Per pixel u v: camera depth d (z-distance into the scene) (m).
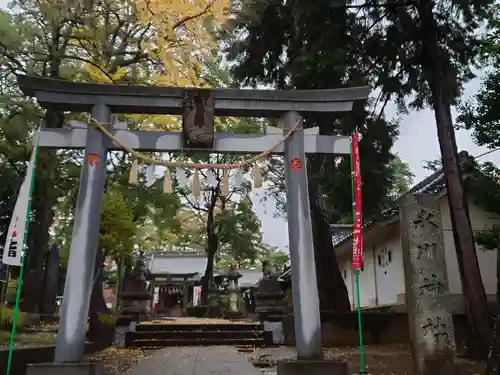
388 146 12.41
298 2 10.70
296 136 8.32
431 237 8.22
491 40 11.67
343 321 12.98
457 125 12.35
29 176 7.33
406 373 8.15
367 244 20.48
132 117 15.15
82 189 7.69
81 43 15.10
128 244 16.53
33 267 17.45
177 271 40.06
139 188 21.62
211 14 12.42
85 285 7.29
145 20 12.82
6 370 6.75
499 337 5.84
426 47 11.55
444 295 7.99
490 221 14.55
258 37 12.75
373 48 12.54
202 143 8.06
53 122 15.48
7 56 14.90
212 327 14.29
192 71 14.03
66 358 6.93
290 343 13.14
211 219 29.66
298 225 7.88
